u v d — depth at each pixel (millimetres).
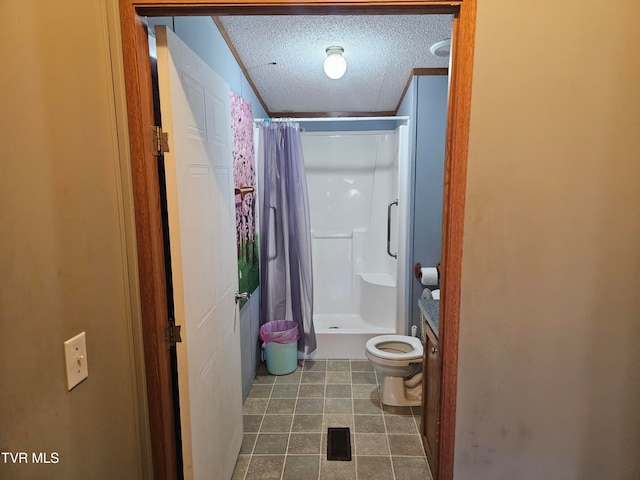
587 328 1192
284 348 2980
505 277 1178
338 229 4059
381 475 1942
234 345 1966
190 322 1355
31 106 768
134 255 1160
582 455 1248
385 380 2582
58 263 841
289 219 3049
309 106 3727
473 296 1188
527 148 1123
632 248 1156
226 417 1816
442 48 2279
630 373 1202
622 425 1228
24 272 744
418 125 2875
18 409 730
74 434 896
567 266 1169
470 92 1103
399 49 2352
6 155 702
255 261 2938
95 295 981
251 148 2799
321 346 3320
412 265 3031
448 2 1072
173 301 1304
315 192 4043
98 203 999
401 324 3246
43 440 797
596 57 1085
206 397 1526
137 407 1199
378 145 3949
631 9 1066
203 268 1500
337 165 4012
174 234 1254
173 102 1232
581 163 1127
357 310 4039
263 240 3057
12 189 716
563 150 1123
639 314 1177
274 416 2457
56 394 834
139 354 1188
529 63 1090
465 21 1078
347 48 2320
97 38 1004
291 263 3086
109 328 1048
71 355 879
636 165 1125
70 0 896
